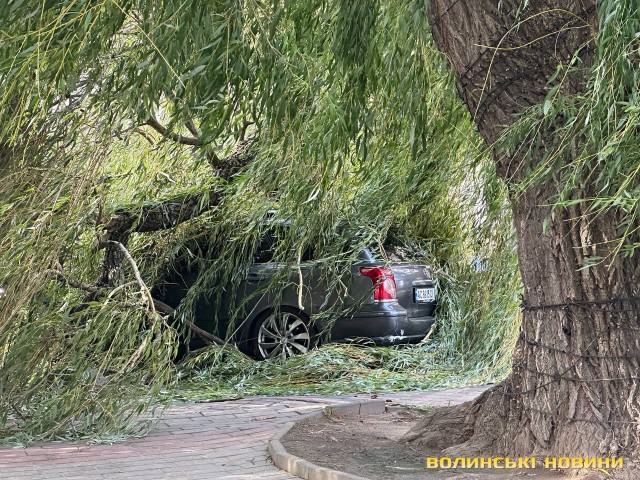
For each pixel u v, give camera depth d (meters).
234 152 11.91
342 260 12.19
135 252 12.23
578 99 5.84
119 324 8.81
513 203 6.60
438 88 9.12
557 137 5.98
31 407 8.77
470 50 6.23
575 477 6.05
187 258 12.48
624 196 5.37
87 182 8.77
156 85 6.88
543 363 6.47
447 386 11.57
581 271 6.24
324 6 7.91
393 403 10.09
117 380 8.55
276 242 12.47
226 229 12.27
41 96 7.43
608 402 6.17
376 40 7.92
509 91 6.18
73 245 9.97
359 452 7.33
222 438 8.46
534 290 6.53
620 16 5.11
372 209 11.73
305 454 7.29
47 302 9.37
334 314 12.43
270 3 7.29
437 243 13.23
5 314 8.55
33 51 6.52
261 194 11.13
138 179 11.52
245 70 7.05
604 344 6.21
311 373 11.95
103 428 8.45
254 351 12.81
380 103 8.60
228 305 12.84
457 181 11.47
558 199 5.89
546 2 5.90
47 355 8.71
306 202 10.41
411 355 12.59
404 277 12.70
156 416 9.55
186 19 6.68
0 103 7.09
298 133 7.98
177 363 12.98
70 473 7.04
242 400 10.76
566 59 5.95
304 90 7.64
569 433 6.27
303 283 12.59
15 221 8.66
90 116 8.38
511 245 11.83
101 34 6.91
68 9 6.39
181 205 11.84
